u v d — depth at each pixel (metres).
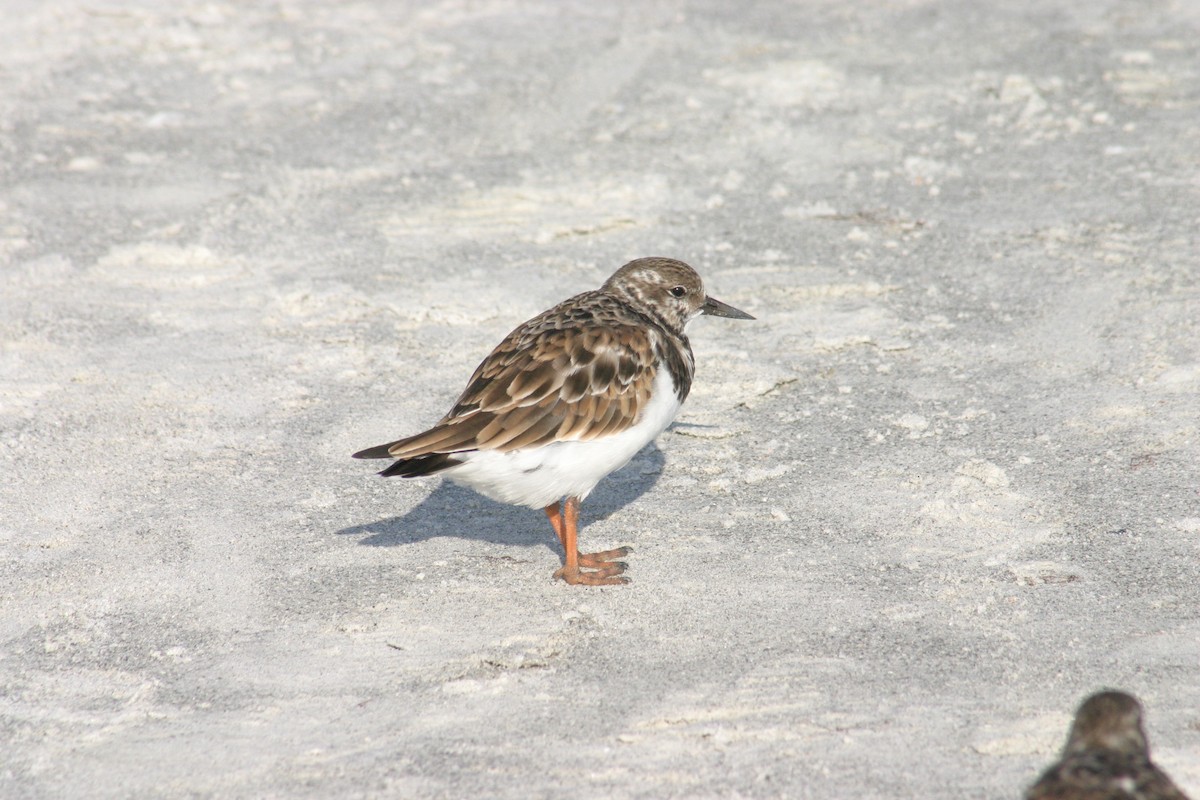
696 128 18.69
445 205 16.45
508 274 14.62
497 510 10.59
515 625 8.92
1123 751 5.78
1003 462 10.80
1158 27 22.52
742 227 15.77
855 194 16.59
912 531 9.89
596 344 9.16
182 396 12.26
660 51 22.00
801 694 7.98
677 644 8.60
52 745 7.70
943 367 12.55
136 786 7.31
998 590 9.03
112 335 13.41
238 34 23.11
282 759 7.53
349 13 24.36
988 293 13.95
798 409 11.97
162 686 8.30
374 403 12.18
